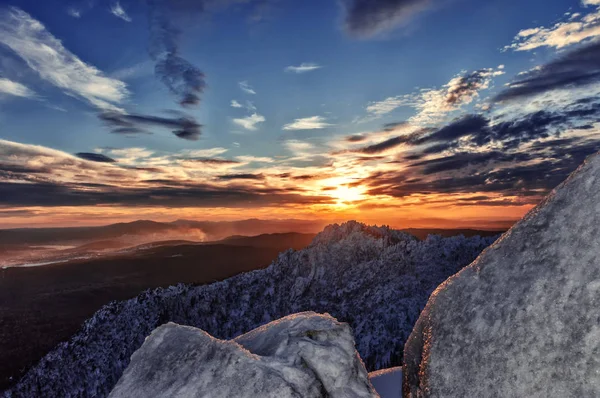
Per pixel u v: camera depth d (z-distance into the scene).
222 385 5.26
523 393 4.01
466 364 4.75
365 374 5.91
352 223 104.69
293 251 106.56
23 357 122.25
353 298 75.31
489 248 5.70
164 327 7.19
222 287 100.31
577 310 4.00
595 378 3.59
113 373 84.19
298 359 5.61
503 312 4.69
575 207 4.78
